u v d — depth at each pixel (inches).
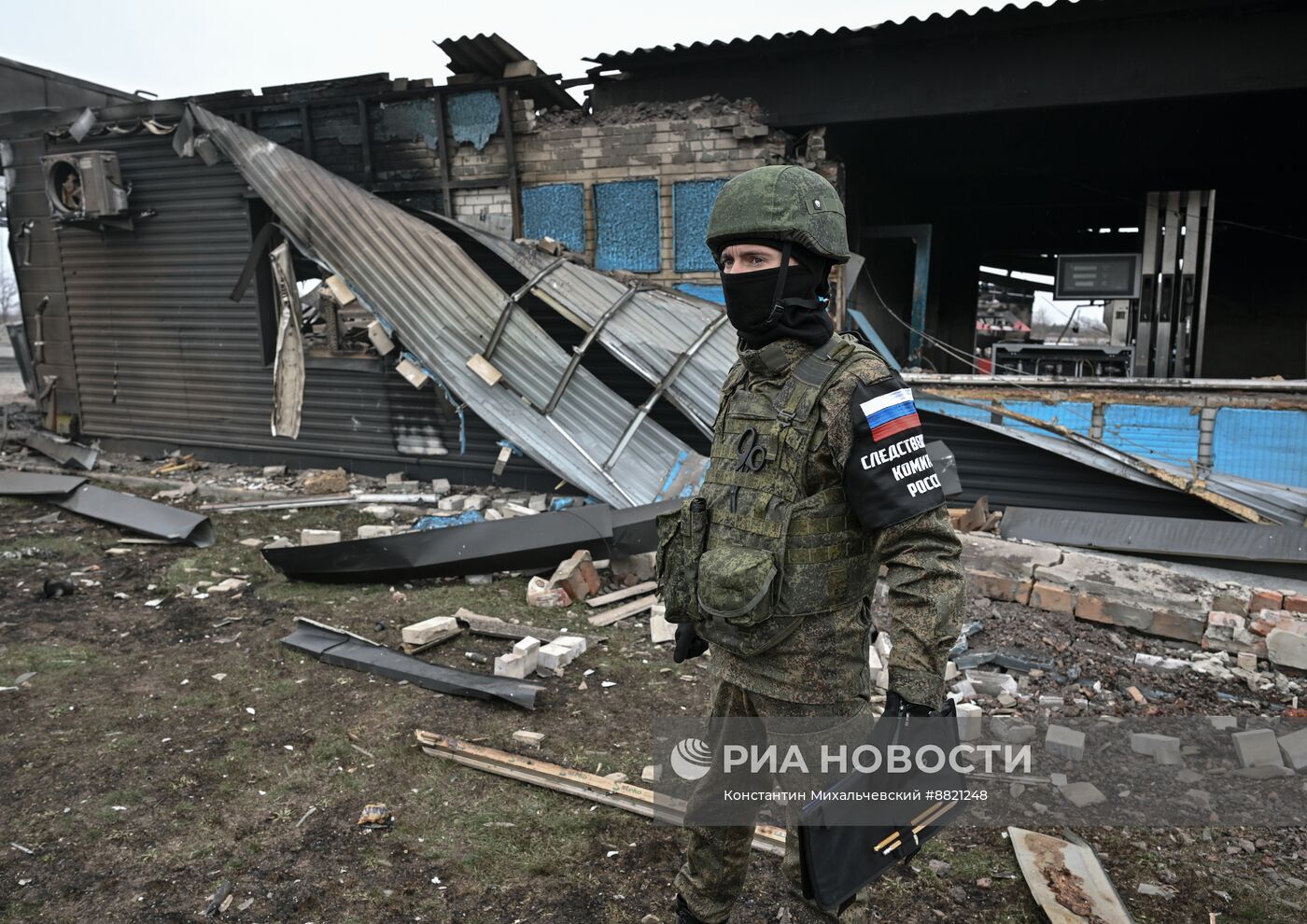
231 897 96.9
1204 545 194.5
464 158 297.6
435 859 104.0
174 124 332.5
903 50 254.7
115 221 343.9
